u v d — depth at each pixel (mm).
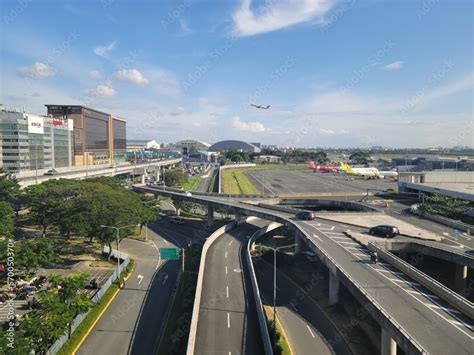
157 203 130375
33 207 90312
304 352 46312
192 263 74062
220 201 113750
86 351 44062
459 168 192500
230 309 48625
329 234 70688
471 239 69500
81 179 145125
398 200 125812
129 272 71688
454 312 39062
